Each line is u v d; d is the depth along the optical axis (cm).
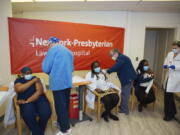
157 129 240
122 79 271
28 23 251
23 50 253
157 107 324
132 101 300
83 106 280
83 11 379
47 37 271
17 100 205
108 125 248
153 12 388
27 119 194
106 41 344
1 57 240
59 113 209
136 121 263
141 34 398
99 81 267
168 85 255
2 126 239
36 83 212
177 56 249
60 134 213
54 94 204
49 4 318
